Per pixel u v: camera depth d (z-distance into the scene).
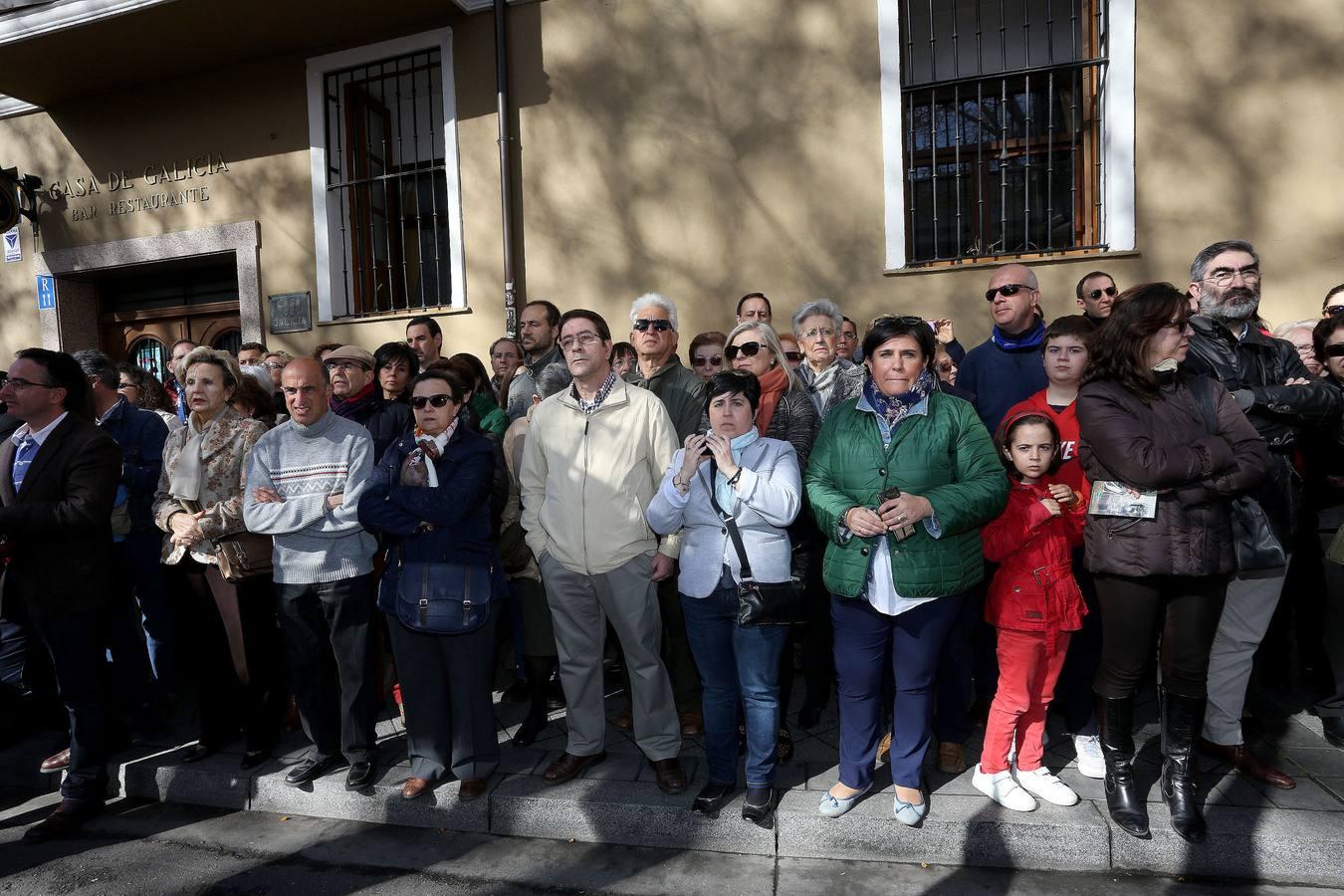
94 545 3.18
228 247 6.86
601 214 5.95
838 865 2.69
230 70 6.77
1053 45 5.24
